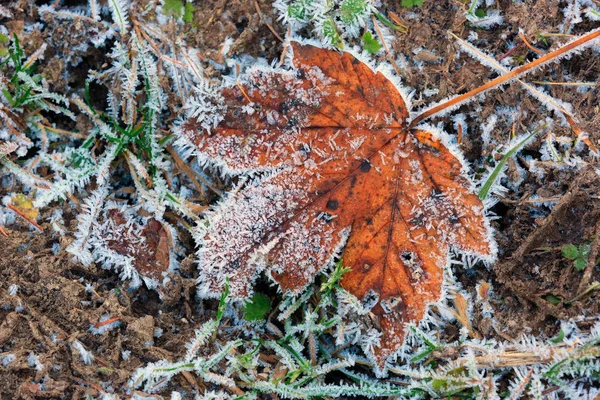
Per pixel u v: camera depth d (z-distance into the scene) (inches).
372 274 21.4
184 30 22.4
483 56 22.0
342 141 21.4
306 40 21.9
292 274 21.4
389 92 21.5
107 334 21.2
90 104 22.7
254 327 21.8
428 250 21.4
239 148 21.5
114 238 21.7
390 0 22.3
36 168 22.2
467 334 21.5
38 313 21.1
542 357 20.9
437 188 21.4
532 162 21.7
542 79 22.0
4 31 22.4
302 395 21.1
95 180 22.3
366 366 21.7
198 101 22.0
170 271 21.8
